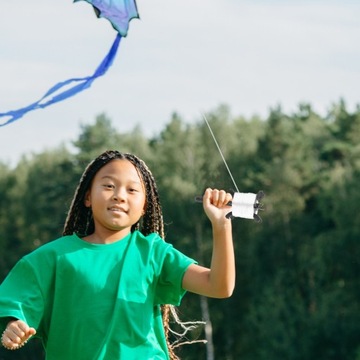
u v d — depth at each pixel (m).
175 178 58.88
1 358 56.44
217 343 55.66
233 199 6.71
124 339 6.74
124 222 6.90
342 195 55.81
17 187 71.38
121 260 6.88
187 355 52.56
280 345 52.03
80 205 7.16
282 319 53.00
